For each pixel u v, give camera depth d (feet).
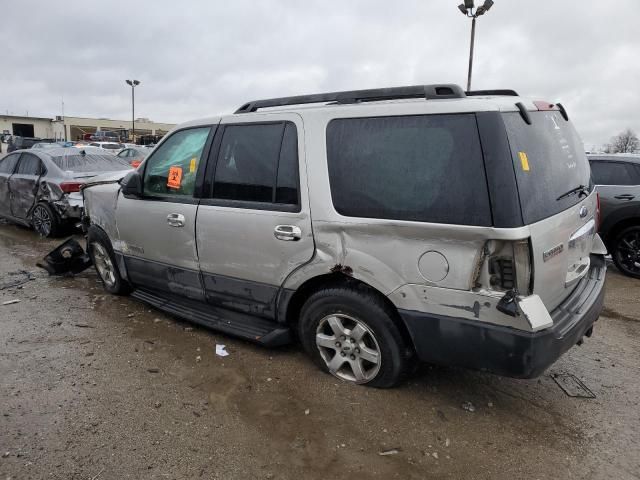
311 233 10.21
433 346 9.16
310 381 10.98
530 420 9.65
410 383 10.89
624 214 20.10
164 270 13.75
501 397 10.45
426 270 8.89
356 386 10.71
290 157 10.66
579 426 9.47
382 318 9.72
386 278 9.36
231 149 11.89
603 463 8.41
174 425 9.41
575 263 10.23
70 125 228.43
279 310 11.31
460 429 9.32
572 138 11.27
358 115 9.84
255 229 11.10
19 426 9.35
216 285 12.40
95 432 9.18
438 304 8.89
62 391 10.60
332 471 8.21
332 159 10.02
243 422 9.51
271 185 10.94
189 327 14.06
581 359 12.42
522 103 9.20
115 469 8.21
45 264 19.58
